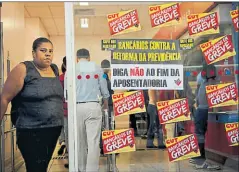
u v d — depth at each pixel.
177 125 3.19
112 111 3.09
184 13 3.13
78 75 3.06
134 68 3.11
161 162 3.18
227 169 3.25
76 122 3.05
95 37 3.08
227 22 3.13
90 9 3.05
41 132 3.26
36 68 3.35
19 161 3.69
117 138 3.10
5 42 4.40
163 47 3.13
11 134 3.86
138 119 3.13
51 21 7.78
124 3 3.06
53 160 3.57
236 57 3.17
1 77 3.48
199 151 3.24
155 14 3.11
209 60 3.17
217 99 3.21
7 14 4.53
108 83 3.08
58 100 3.31
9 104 3.35
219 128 3.29
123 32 3.10
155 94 3.13
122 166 3.11
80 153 3.05
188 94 3.16
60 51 3.69
